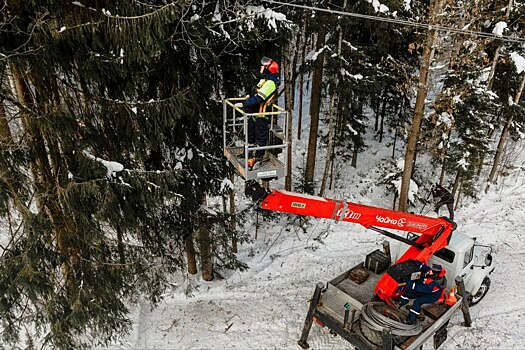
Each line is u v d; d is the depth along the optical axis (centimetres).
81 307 730
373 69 1403
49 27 586
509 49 1561
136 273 834
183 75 816
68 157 714
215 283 1164
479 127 1478
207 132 964
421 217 815
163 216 949
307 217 1555
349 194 1819
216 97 922
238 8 809
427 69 1243
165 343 943
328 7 1255
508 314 1005
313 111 1541
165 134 855
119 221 758
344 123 1770
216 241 1031
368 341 779
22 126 693
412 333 764
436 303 852
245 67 886
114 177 707
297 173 1981
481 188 1781
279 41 875
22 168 697
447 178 1853
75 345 787
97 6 636
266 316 1021
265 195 631
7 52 559
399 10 1287
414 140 1337
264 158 644
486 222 1493
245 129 571
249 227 1535
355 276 938
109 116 735
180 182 883
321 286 837
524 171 1927
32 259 661
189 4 676
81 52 654
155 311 1045
